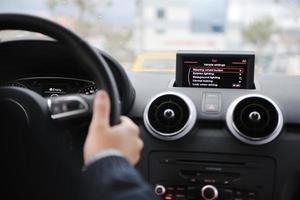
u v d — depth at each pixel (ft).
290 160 4.38
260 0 6.72
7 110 3.56
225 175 4.51
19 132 3.59
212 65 4.66
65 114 3.04
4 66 4.35
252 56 4.58
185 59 4.71
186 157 4.52
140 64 5.45
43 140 3.60
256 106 4.32
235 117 4.35
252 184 4.48
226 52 4.65
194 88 4.69
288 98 4.49
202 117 4.49
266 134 4.31
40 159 3.65
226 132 4.46
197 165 4.53
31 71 4.47
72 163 3.66
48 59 4.31
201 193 4.58
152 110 4.48
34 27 2.85
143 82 4.87
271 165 4.42
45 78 4.49
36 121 3.55
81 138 3.64
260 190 4.49
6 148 3.63
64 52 4.14
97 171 2.17
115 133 2.31
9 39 4.13
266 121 4.30
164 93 4.49
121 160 2.23
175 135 4.42
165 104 4.45
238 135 4.35
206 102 4.54
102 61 2.73
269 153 4.38
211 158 4.50
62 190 3.73
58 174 3.69
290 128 4.42
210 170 4.52
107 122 2.33
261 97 4.32
